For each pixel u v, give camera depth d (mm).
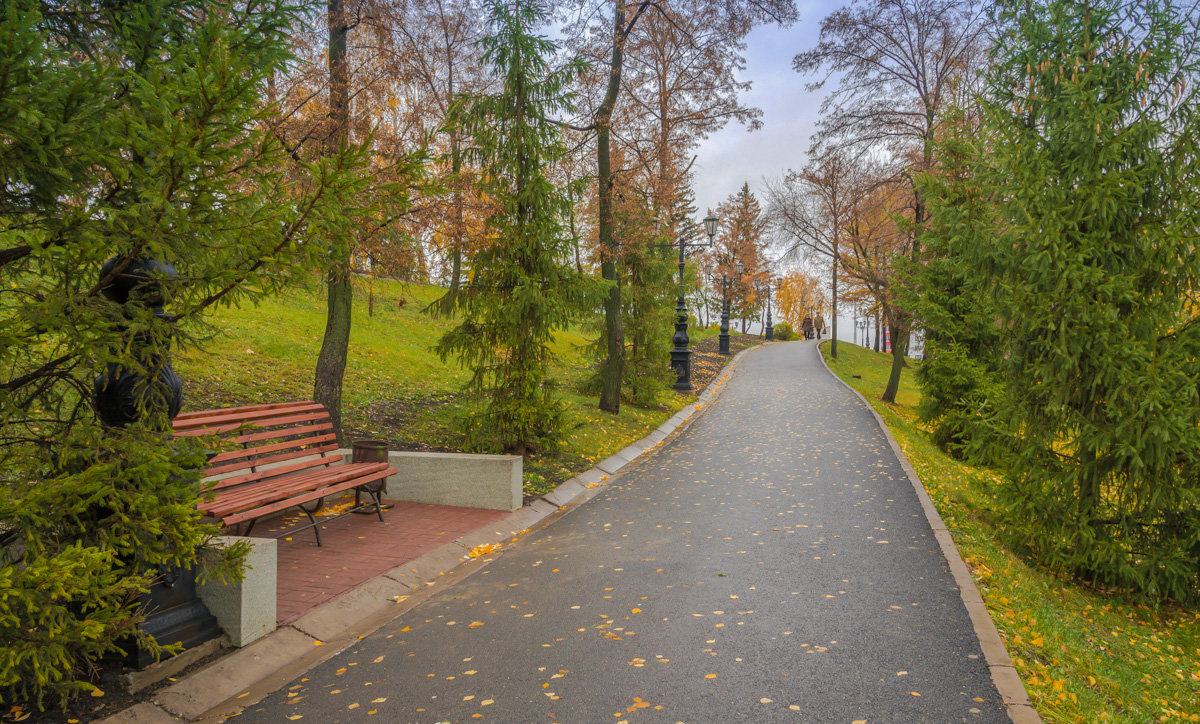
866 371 38844
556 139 11016
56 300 2736
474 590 5621
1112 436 6918
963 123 13094
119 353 2945
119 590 2939
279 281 3230
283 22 3527
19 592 2469
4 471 3053
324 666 4219
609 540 7152
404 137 8812
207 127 2844
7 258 2949
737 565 6145
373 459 7457
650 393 18234
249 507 5332
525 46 10227
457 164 9492
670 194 16922
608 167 15891
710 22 15844
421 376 15711
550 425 10688
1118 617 6703
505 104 10383
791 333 70688
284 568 5801
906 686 3768
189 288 3168
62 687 2955
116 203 3076
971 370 14703
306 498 6031
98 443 3061
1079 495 7594
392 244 8477
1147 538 7465
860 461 11656
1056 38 7309
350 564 5961
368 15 9117
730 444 13930
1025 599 5586
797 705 3570
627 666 4094
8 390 3059
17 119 2477
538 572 6078
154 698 3619
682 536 7227
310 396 11641
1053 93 7477
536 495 8992
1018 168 7148
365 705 3689
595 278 10922
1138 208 7012
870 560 6219
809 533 7211
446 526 7332
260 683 3996
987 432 8172
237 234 2914
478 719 3508
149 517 3201
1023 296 7309
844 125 21844
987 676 3893
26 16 2395
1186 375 6367
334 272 7250
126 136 2748
